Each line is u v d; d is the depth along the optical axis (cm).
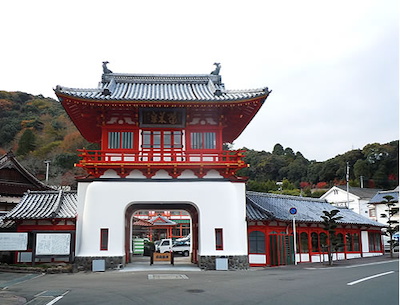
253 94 2228
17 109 9856
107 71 2658
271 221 2536
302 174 9600
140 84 2633
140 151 2231
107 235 2153
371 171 8356
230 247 2167
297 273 1948
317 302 1105
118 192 2183
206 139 2323
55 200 2508
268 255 2486
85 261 2102
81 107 2211
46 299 1223
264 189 7419
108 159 2253
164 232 6525
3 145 8575
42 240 2123
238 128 2645
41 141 8650
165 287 1452
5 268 2133
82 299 1209
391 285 1435
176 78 2678
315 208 3284
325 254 2950
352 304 1069
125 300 1177
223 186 2231
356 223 3195
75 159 7662
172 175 2238
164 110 2283
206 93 2430
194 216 2717
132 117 2303
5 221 2386
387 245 4809
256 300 1149
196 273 1973
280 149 11212
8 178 3606
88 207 2169
